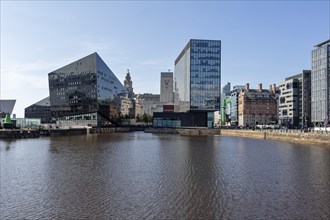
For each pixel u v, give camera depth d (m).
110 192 30.81
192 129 165.00
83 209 25.77
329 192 30.91
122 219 23.64
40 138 104.00
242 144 88.19
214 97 194.75
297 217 24.00
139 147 76.62
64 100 187.75
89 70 174.38
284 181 35.78
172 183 34.62
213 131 156.50
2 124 124.50
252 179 36.81
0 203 27.30
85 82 176.62
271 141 101.25
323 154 62.22
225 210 25.48
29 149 67.62
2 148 69.12
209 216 24.19
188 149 72.31
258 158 55.81
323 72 196.25
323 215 24.39
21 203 27.34
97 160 51.72
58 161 50.16
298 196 29.44
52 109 193.38
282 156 58.84
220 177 37.94
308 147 78.06
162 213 24.83
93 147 74.50
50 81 195.00
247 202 27.58
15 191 31.12
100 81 178.50
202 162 50.44
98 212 25.08
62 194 30.05
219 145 84.44
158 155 59.59
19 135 100.56
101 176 38.25
